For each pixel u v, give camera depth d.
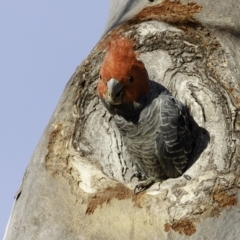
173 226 8.90
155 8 11.20
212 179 9.22
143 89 10.70
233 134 9.77
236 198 8.98
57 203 9.59
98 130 11.03
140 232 8.98
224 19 10.70
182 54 10.91
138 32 10.99
